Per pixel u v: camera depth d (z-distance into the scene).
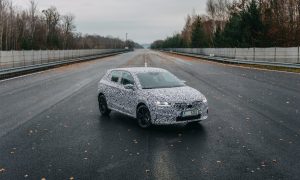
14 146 7.79
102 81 11.53
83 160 6.73
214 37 78.06
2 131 9.27
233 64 41.03
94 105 13.30
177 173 5.96
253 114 11.01
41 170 6.21
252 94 15.62
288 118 10.31
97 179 5.75
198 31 90.00
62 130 9.29
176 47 142.75
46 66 34.38
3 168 6.35
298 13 53.44
